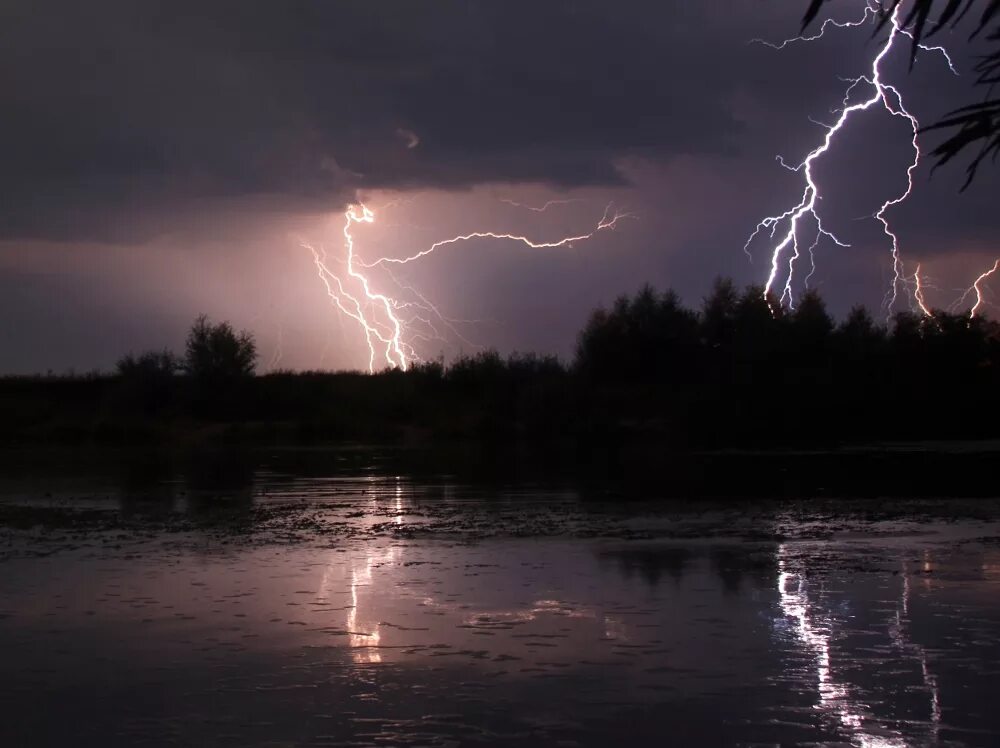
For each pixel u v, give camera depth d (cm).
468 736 816
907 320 7194
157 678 988
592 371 7306
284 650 1091
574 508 2516
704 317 7506
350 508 2583
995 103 542
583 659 1039
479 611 1277
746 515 2320
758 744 791
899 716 852
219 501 2802
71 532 2134
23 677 995
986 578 1471
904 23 539
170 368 7762
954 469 3781
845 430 6212
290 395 7525
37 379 8494
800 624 1180
